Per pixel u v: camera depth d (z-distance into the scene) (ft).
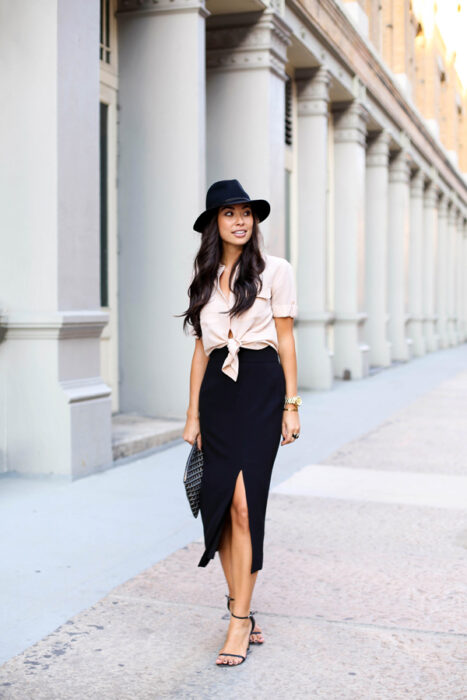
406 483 21.18
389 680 9.92
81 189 20.62
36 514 17.20
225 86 32.81
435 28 81.56
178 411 27.45
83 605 12.26
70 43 20.06
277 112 33.58
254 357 10.55
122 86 27.50
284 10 33.40
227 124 32.91
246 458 10.33
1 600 12.43
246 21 31.89
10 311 20.04
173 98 26.99
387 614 12.03
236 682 9.85
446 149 95.20
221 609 12.16
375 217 57.88
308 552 15.05
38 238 19.85
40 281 19.89
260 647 10.87
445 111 94.58
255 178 32.65
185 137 26.94
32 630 11.34
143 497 18.76
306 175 42.63
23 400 20.20
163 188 27.22
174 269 27.22
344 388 44.86
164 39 26.99
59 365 19.98
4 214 20.11
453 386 46.65
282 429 10.85
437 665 10.34
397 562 14.51
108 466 21.70
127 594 12.73
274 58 32.89
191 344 27.14
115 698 9.43
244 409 10.41
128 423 26.12
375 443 27.50
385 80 53.98
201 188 27.14
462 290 110.11
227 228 10.44
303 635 11.27
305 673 10.11
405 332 66.44
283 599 12.62
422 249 79.36
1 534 15.76
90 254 21.08
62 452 20.08
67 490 19.22
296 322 43.19
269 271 10.64
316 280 42.88
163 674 10.05
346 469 23.00
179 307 27.25
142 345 27.73
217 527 10.35
